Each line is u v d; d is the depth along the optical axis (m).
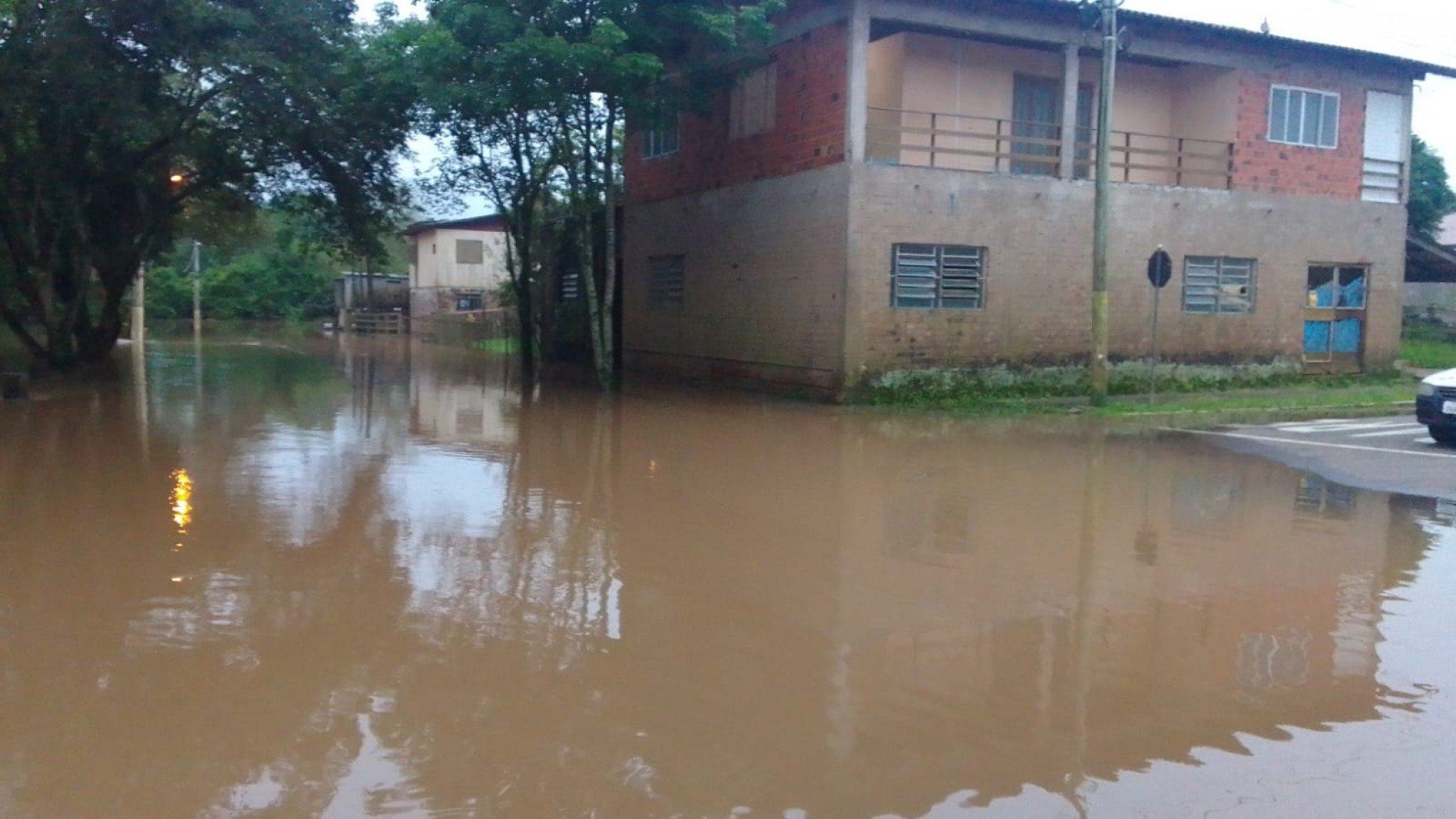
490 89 18.70
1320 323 22.55
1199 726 5.04
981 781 4.46
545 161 25.97
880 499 10.13
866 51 17.89
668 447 13.23
